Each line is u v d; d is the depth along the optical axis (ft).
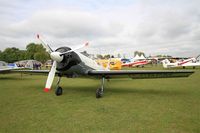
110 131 11.37
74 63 22.86
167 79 45.06
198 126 12.08
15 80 45.96
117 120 13.47
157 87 30.99
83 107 17.51
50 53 22.16
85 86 33.55
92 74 24.30
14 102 19.80
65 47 22.95
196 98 21.17
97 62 29.40
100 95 22.20
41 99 21.43
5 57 234.79
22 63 119.75
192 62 110.01
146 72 22.38
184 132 11.12
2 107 17.58
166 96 22.62
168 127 11.94
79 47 23.29
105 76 25.54
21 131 11.44
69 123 12.89
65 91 27.50
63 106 17.95
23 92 26.55
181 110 16.02
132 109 16.56
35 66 112.47
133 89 28.86
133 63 133.39
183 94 23.93
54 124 12.70
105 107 17.43
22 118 14.10
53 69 23.20
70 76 24.94
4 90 28.53
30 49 241.55
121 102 19.49
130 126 12.19
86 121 13.30
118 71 23.13
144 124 12.55
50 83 22.77
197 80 42.14
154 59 193.06
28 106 17.98
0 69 48.14
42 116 14.62
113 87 31.45
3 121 13.38
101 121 13.28
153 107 17.17
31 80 45.93
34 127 12.13
